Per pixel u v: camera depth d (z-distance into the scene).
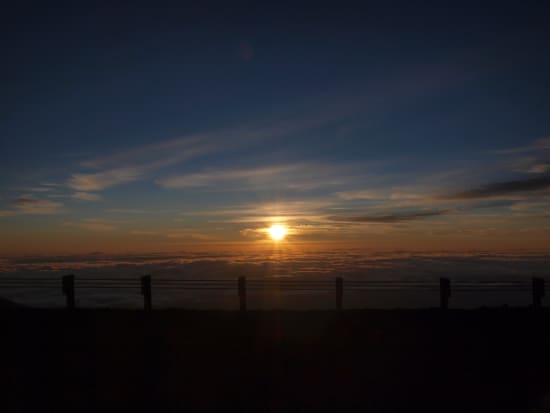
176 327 12.31
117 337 11.39
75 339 11.21
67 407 7.53
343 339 11.33
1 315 13.34
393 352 10.38
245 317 13.37
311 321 12.91
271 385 8.58
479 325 12.30
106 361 9.72
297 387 8.51
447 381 8.80
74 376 8.88
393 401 7.93
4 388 8.25
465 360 9.87
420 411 7.55
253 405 7.73
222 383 8.66
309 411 7.54
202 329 12.14
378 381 8.80
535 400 7.91
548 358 9.93
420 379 8.89
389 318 13.10
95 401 7.78
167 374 9.05
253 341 11.16
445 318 13.01
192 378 8.88
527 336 11.36
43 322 12.69
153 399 7.90
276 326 12.41
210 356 10.12
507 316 13.05
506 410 7.55
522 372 9.20
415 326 12.31
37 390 8.19
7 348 10.48
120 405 7.64
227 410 7.53
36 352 10.23
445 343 10.95
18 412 7.29
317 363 9.74
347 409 7.63
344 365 9.62
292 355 10.21
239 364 9.65
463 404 7.80
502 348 10.57
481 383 8.69
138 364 9.57
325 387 8.53
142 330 12.02
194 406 7.66
